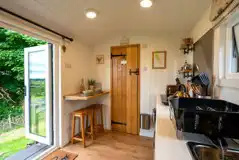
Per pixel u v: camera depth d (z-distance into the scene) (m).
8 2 1.45
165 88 2.86
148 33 2.89
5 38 3.53
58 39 2.31
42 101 2.59
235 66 1.22
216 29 1.46
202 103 1.25
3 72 3.59
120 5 1.70
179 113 0.94
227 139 0.90
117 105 3.23
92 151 2.38
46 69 2.38
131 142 2.70
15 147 2.52
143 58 2.99
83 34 2.75
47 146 2.51
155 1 1.59
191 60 2.46
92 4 1.66
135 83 3.06
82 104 3.02
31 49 2.56
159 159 0.72
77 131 2.89
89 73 3.28
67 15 1.92
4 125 3.36
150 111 2.97
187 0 1.56
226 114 0.83
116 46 3.17
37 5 1.61
